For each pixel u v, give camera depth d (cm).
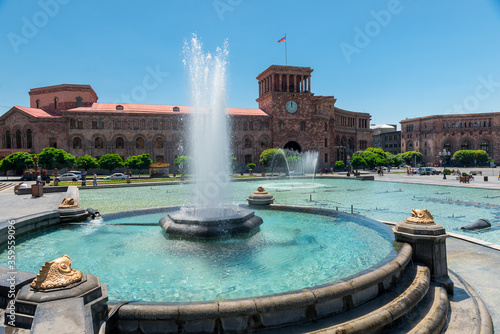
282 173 7150
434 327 560
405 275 714
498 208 2106
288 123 8719
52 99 8000
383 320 538
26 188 2938
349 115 11656
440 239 779
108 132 7506
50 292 486
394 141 14738
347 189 3603
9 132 7456
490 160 11075
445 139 11931
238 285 699
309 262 841
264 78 9394
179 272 779
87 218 1402
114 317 507
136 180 5259
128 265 834
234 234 1070
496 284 792
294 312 527
